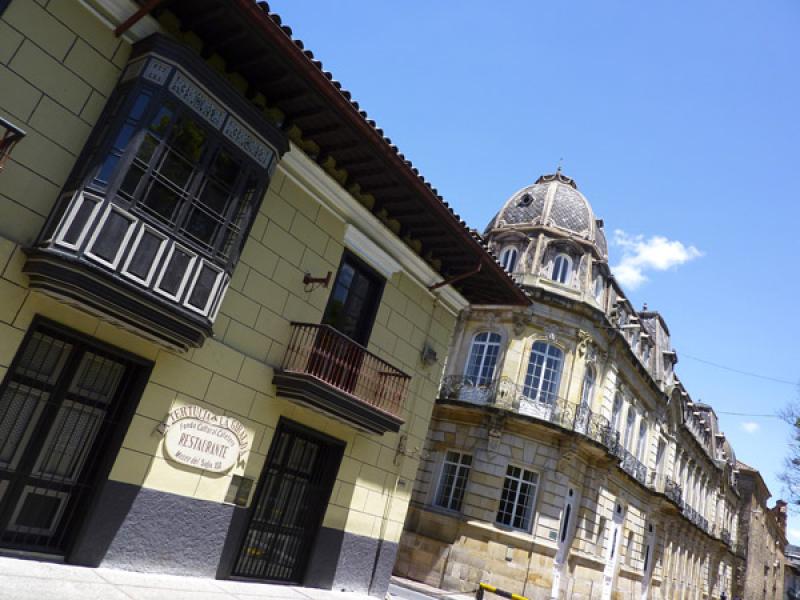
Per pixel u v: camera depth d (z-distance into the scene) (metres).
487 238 25.11
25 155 6.61
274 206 9.38
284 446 9.85
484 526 19.19
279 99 8.93
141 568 7.58
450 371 22.56
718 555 44.91
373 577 11.12
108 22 7.37
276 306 9.43
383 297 11.61
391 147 9.34
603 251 25.77
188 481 8.17
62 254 6.31
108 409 7.58
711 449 43.00
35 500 6.98
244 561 9.09
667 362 33.44
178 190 7.34
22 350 6.58
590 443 20.77
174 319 7.23
